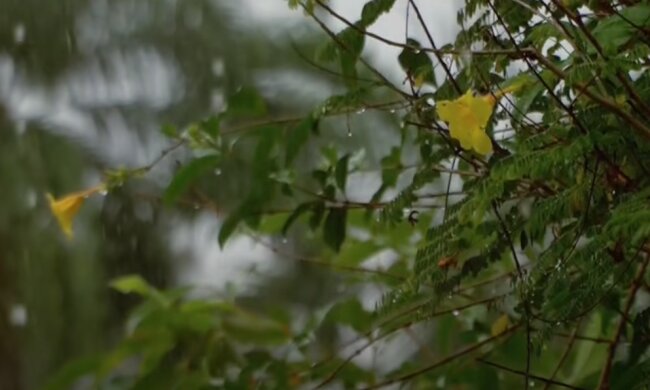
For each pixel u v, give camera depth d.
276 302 7.66
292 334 6.87
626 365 6.31
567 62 6.17
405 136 6.38
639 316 6.21
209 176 7.23
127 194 7.83
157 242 7.95
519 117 6.20
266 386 6.77
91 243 8.10
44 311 8.13
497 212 6.20
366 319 6.76
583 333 6.68
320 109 6.41
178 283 8.01
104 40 8.95
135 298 8.20
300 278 7.66
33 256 8.22
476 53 6.16
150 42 8.93
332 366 6.77
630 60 6.11
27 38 8.88
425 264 6.24
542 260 6.18
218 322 6.85
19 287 8.20
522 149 6.16
